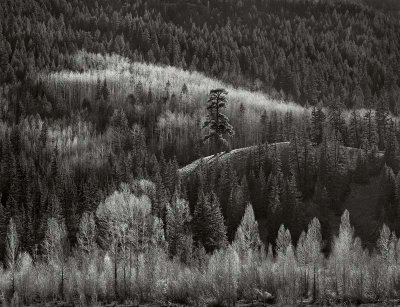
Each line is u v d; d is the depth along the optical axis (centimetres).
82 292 7100
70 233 10388
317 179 11869
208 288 6969
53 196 11938
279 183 11725
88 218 9844
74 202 12044
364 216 10838
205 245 8988
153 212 10231
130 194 9381
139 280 7212
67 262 8350
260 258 8356
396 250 7719
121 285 7281
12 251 8681
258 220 11119
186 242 8388
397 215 10250
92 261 7831
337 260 7356
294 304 6675
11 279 7412
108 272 7406
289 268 7212
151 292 7081
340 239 8044
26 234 10181
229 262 7056
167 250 8275
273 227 10181
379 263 7319
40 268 8025
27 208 12306
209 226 9106
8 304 6962
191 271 7494
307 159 12575
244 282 7100
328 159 12025
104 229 8794
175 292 7025
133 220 8344
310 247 7569
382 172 11381
